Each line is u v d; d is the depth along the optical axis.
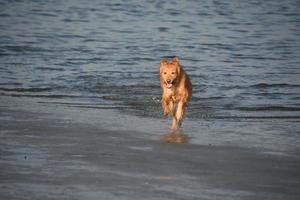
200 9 44.97
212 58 24.95
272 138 13.01
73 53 24.94
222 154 11.54
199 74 21.23
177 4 47.88
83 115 14.72
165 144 12.15
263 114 15.78
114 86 18.80
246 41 30.41
